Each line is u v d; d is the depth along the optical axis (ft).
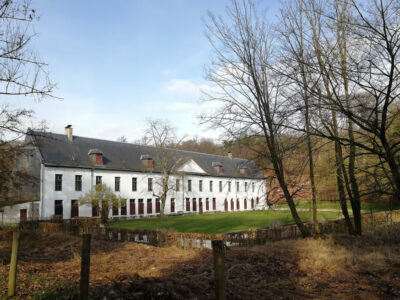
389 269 31.32
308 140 34.76
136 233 58.54
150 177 150.71
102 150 143.74
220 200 192.24
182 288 22.81
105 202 115.75
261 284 27.14
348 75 29.30
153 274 31.17
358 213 56.34
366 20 27.94
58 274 28.35
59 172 117.60
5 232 69.46
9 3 25.20
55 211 115.44
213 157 208.74
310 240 48.83
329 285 27.02
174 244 50.93
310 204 51.57
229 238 48.78
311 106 30.45
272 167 51.65
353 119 29.81
